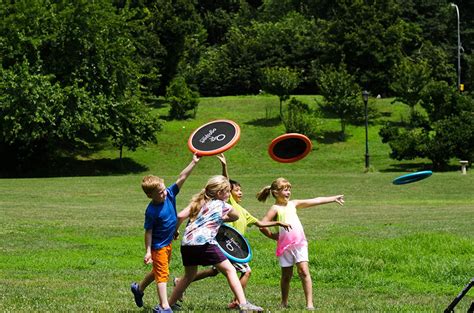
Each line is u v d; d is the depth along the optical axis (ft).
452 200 110.32
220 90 270.87
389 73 247.29
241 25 328.90
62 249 55.98
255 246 55.21
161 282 25.62
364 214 86.12
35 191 116.37
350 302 33.14
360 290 38.42
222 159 31.14
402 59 249.34
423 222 74.23
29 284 38.37
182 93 219.82
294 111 202.08
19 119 153.07
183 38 252.62
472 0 312.50
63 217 78.07
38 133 153.79
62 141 188.85
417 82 207.10
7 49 160.04
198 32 282.36
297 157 33.27
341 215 84.84
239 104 239.09
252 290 37.86
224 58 274.16
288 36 274.16
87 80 165.99
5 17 162.61
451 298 35.42
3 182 131.75
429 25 302.86
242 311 24.77
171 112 220.84
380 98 243.60
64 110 157.48
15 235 63.16
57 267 47.09
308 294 29.94
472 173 145.89
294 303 32.30
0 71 155.02
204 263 25.59
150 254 25.55
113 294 34.12
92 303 30.32
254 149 191.93
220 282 41.37
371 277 41.65
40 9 163.84
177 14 259.19
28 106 153.48
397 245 49.96
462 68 295.89
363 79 248.32
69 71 165.68
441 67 268.21
